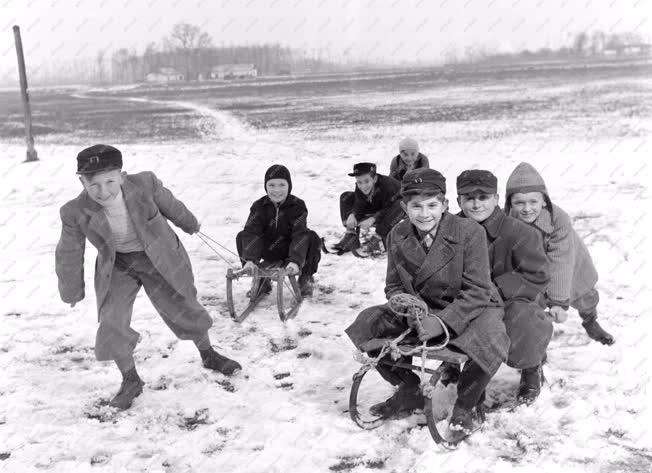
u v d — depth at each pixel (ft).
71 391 14.87
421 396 13.07
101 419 13.52
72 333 18.60
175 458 11.87
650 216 29.50
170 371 15.71
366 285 22.30
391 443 12.03
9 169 54.49
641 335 16.56
